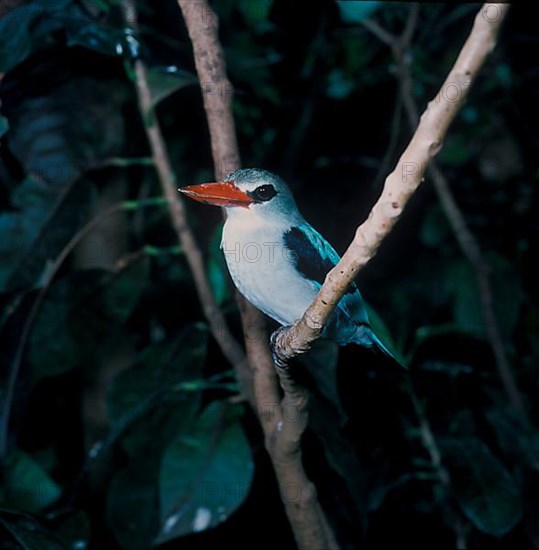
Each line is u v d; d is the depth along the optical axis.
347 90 9.89
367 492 7.00
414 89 9.72
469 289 8.95
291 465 5.60
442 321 9.73
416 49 9.46
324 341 6.23
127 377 6.64
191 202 9.66
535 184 10.27
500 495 6.68
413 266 10.55
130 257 6.84
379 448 7.31
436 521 7.73
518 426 7.30
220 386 6.48
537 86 9.55
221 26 9.38
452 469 6.86
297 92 9.91
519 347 9.38
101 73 6.66
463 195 10.46
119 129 6.87
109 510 6.71
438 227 9.68
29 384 6.89
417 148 3.24
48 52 6.42
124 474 6.77
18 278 6.63
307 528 5.81
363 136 10.04
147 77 6.32
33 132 6.72
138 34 6.49
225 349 6.44
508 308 8.79
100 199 7.61
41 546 5.41
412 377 7.20
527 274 9.83
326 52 9.79
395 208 3.47
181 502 5.91
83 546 6.50
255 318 5.89
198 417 6.22
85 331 6.89
